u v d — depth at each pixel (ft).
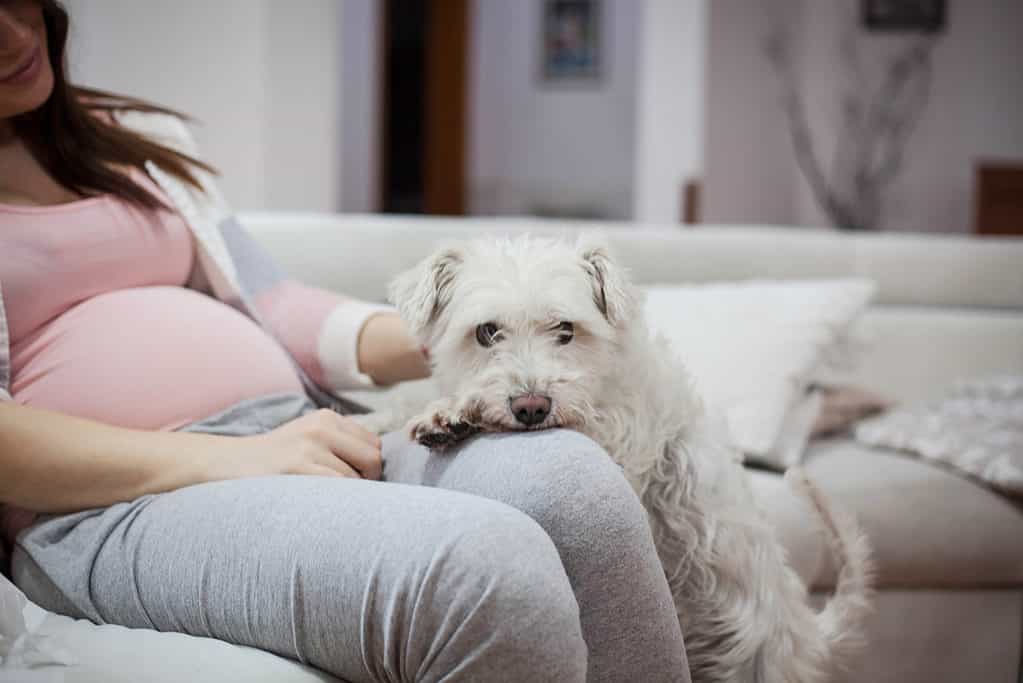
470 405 3.09
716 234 7.59
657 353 3.81
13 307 3.37
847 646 4.20
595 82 24.99
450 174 23.27
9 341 3.40
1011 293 7.73
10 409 2.82
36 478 2.78
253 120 10.85
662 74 16.35
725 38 16.46
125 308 3.55
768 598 3.50
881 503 5.43
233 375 3.61
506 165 25.72
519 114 25.53
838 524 4.05
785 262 7.57
